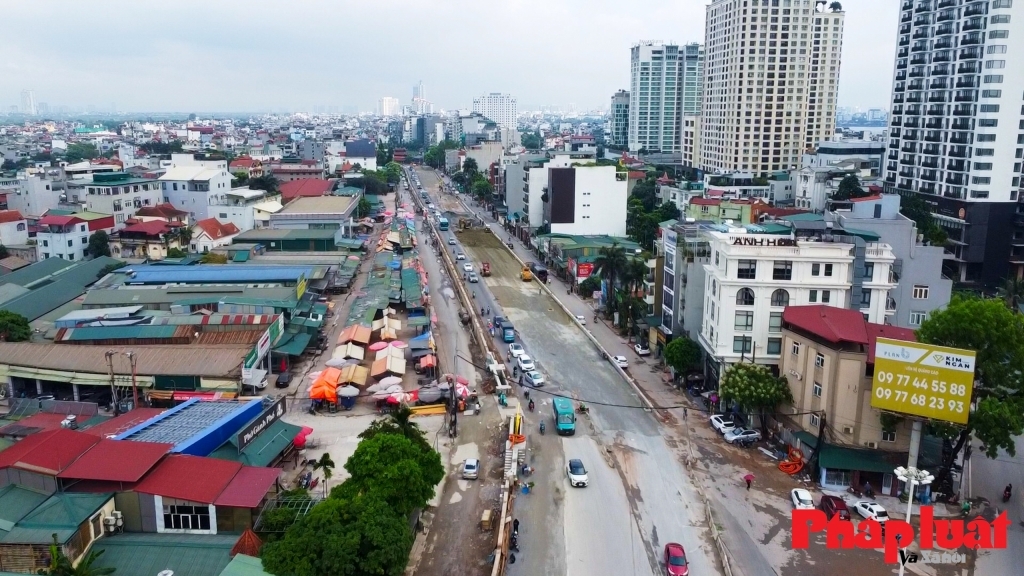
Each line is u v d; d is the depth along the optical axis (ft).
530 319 398.83
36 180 598.34
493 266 540.11
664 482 216.74
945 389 186.50
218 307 335.67
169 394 256.11
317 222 576.20
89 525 159.02
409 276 449.89
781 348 247.09
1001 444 192.95
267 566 146.61
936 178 541.75
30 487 166.81
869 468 206.90
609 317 394.11
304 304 368.89
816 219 300.20
